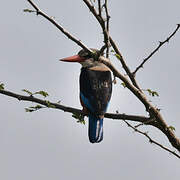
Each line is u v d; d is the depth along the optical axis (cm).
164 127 898
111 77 1180
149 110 881
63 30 776
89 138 1068
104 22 773
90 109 1087
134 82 959
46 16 770
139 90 886
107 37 778
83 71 1179
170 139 907
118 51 956
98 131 1070
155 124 920
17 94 907
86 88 1123
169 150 878
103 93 1117
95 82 1134
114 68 831
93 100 1094
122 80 852
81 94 1127
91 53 800
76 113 973
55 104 962
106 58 830
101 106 1084
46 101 909
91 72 1163
